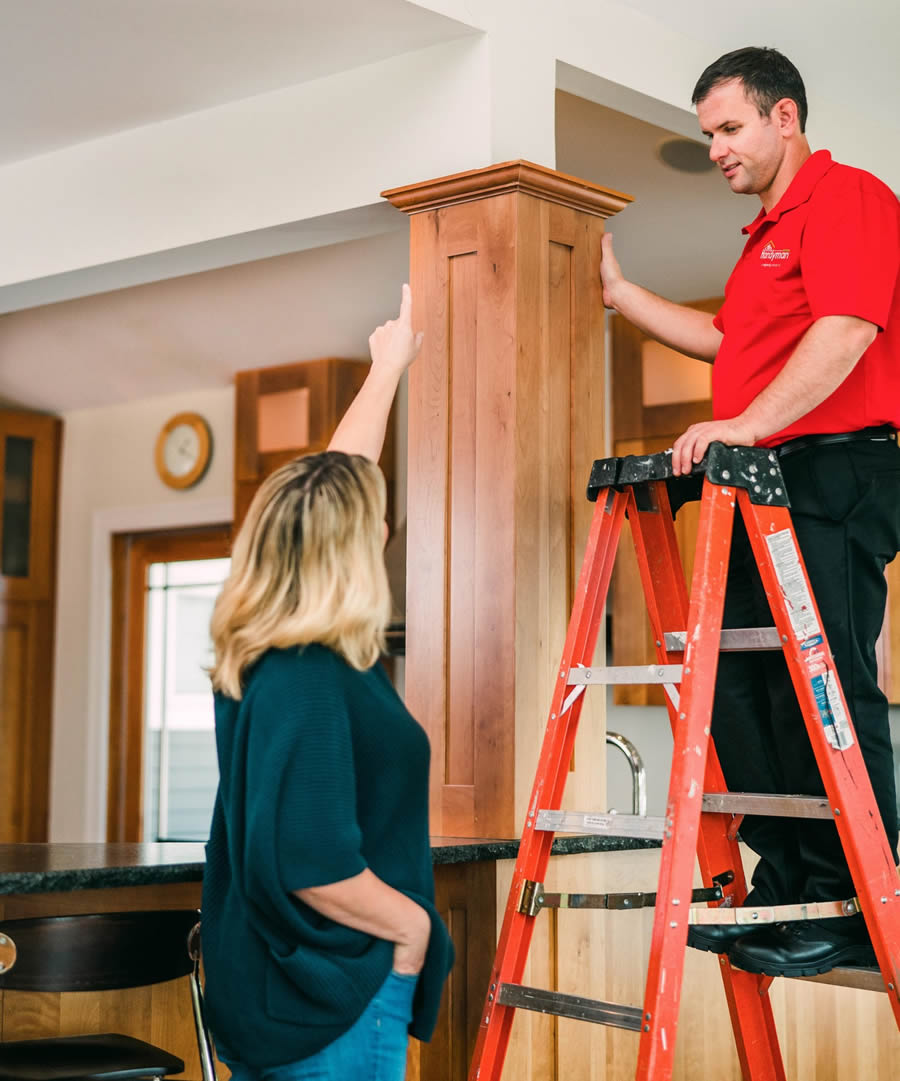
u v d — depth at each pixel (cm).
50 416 674
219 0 286
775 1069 242
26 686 655
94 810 638
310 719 165
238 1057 174
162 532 643
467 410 290
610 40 319
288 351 560
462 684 286
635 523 234
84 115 354
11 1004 243
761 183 241
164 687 635
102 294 511
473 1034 268
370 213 321
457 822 282
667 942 194
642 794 327
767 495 212
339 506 176
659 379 506
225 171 342
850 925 219
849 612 224
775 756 237
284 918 165
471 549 287
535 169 284
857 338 215
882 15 326
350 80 320
